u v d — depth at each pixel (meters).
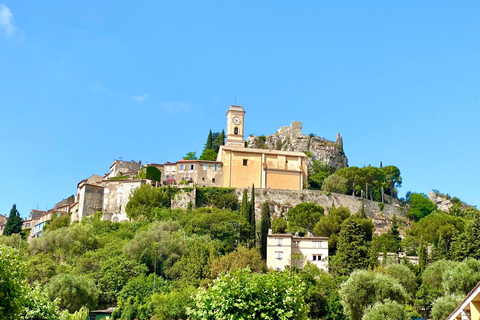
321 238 114.44
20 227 167.88
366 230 131.25
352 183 179.38
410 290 95.94
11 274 42.91
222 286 44.94
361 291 82.75
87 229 125.44
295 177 158.50
